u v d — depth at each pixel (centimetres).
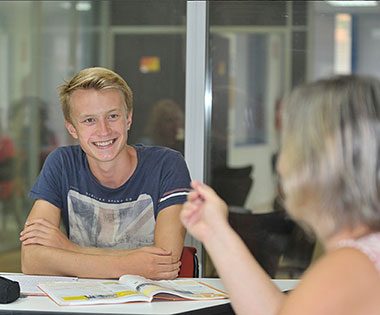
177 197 229
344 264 95
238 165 443
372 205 96
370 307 93
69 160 239
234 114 444
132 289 174
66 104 230
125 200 235
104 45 456
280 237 432
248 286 127
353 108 98
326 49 438
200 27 362
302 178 100
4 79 471
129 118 236
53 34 467
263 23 434
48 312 154
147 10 442
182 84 441
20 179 473
